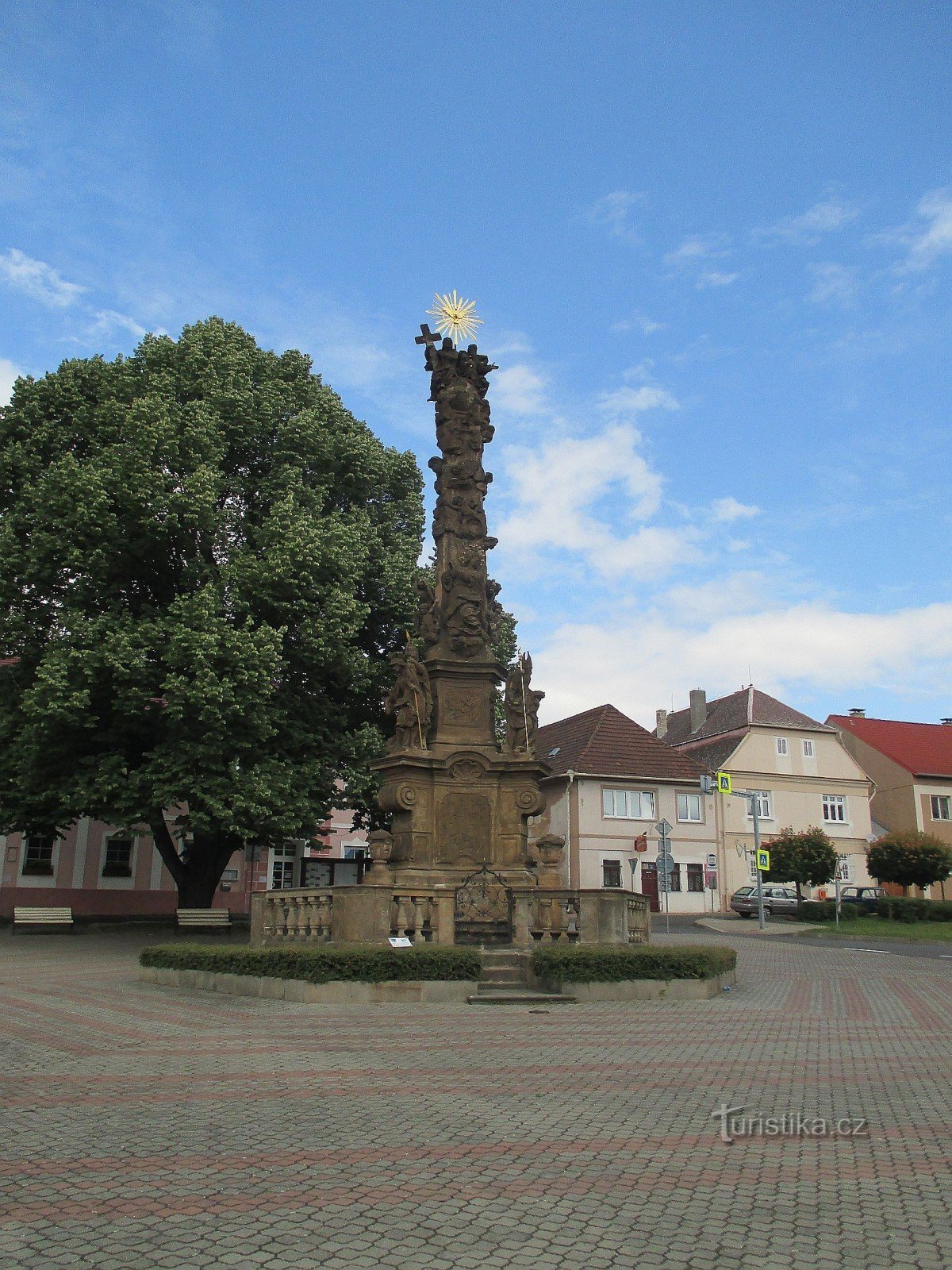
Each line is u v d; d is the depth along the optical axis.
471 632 21.44
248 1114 8.30
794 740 59.50
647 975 16.23
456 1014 14.14
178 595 25.89
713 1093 9.41
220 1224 5.87
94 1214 5.99
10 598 26.09
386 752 20.59
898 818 64.19
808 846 48.00
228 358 29.27
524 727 20.94
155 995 16.02
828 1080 10.10
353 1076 9.85
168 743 25.06
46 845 39.81
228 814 24.16
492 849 20.09
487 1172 6.91
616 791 53.66
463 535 22.30
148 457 25.66
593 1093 9.30
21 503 26.94
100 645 24.23
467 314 24.03
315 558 26.17
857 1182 6.88
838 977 21.08
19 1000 15.27
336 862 49.19
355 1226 5.89
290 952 15.43
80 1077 9.66
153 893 41.09
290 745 27.12
